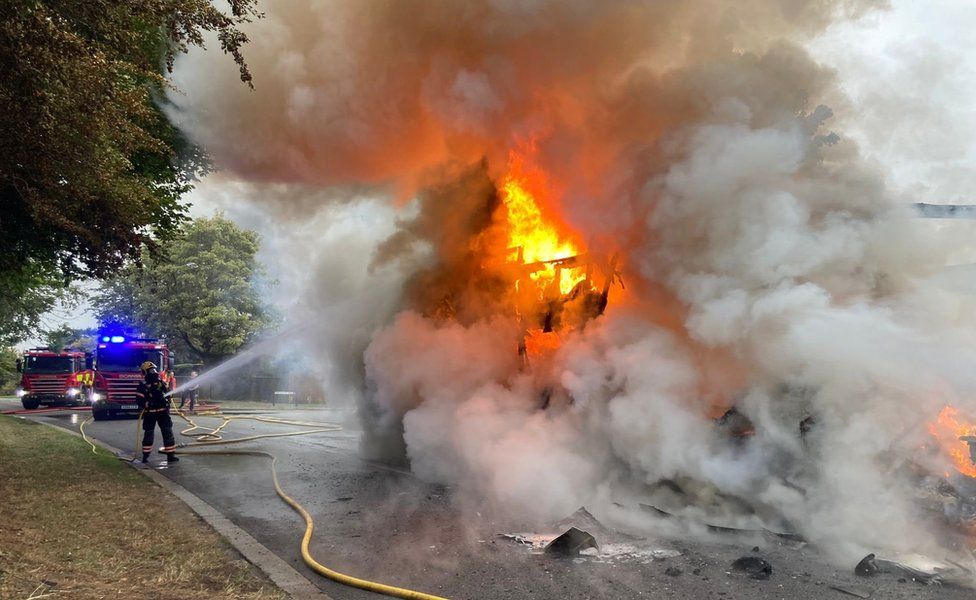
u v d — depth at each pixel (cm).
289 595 422
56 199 734
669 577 450
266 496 756
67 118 623
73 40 562
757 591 421
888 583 430
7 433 1391
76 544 527
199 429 1560
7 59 546
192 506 686
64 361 2792
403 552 525
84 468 924
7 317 2408
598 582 444
